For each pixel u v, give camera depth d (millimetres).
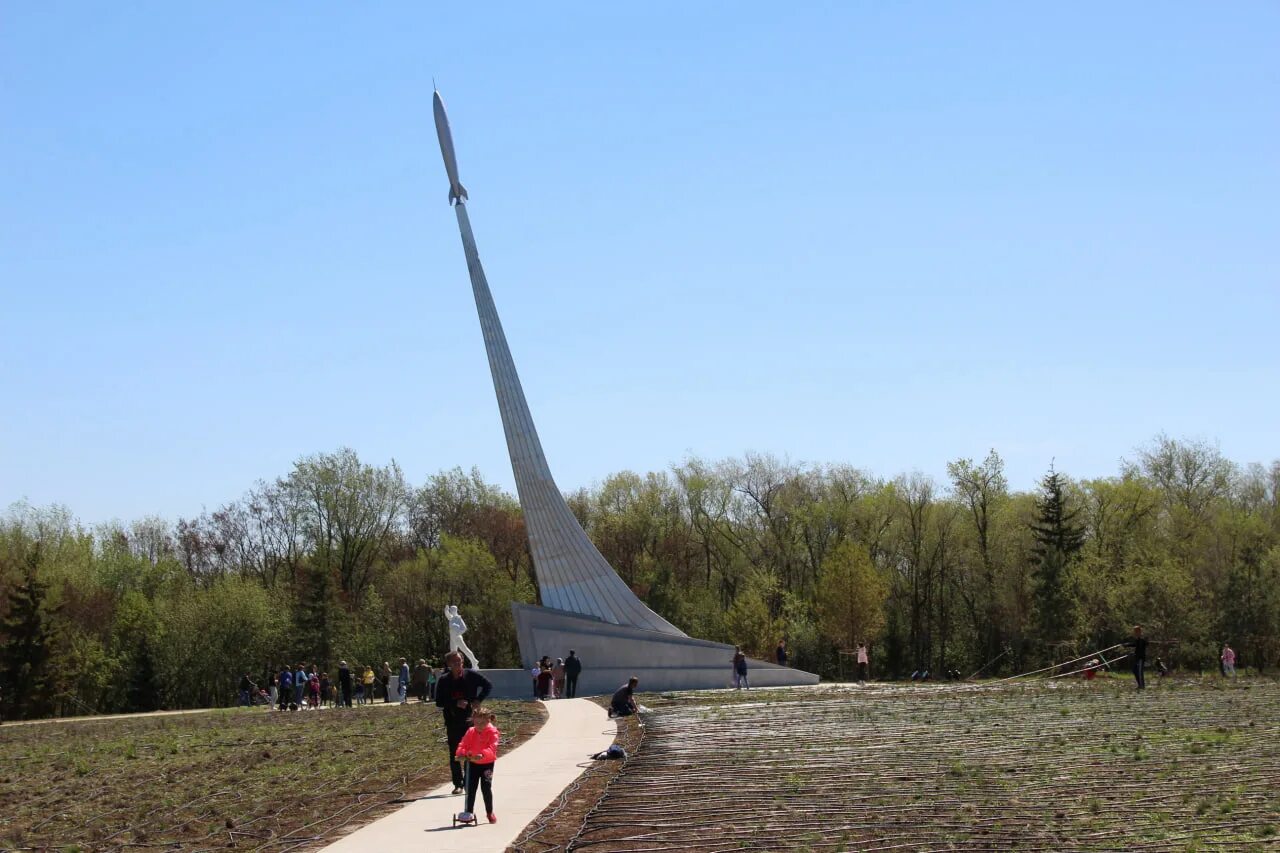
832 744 21797
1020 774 17031
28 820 17141
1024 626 68688
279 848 13344
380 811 15766
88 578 72062
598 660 46438
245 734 31609
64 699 60219
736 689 45438
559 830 13805
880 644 75625
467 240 50000
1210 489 79000
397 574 80250
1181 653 59375
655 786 16953
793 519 81688
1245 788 15266
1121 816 13586
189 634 69750
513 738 25609
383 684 65625
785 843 12578
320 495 81500
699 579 85062
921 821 13570
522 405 48750
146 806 17766
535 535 47719
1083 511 73562
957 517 76688
